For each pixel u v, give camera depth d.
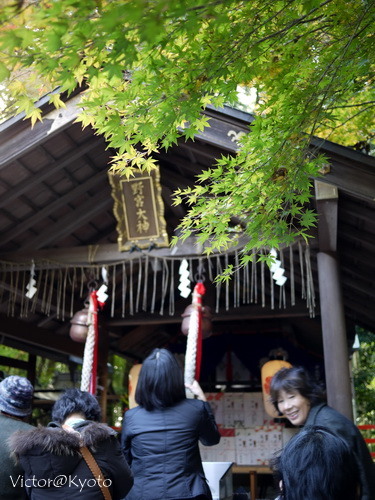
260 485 8.69
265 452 8.17
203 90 2.81
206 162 5.69
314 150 3.83
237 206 3.43
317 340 10.40
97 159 6.04
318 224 4.84
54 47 2.10
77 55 2.21
